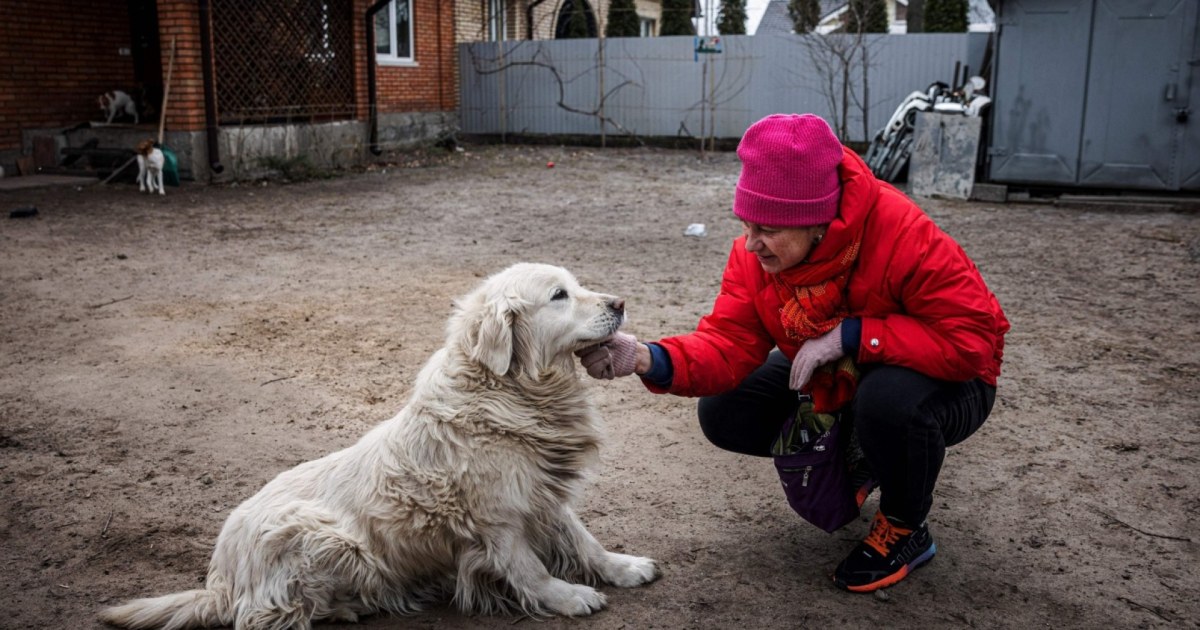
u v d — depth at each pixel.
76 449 4.11
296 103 15.80
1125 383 4.95
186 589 2.95
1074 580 2.95
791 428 2.93
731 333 2.95
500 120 21.72
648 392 4.95
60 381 5.05
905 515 2.85
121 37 15.41
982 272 7.92
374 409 4.66
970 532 3.29
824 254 2.60
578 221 10.89
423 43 19.72
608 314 2.71
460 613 2.79
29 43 13.88
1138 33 11.07
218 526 3.39
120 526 3.38
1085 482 3.70
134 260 8.39
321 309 6.67
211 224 10.46
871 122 18.69
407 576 2.75
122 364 5.36
